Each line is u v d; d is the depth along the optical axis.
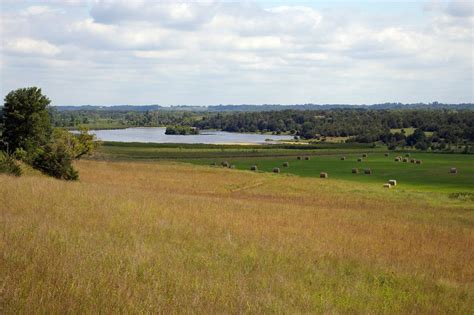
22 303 7.23
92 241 13.84
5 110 64.25
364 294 13.97
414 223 33.94
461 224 36.59
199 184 61.53
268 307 10.19
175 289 10.20
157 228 19.39
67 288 8.28
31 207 20.09
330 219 32.25
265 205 38.34
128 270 10.97
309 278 15.00
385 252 22.05
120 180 59.31
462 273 19.55
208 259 14.97
